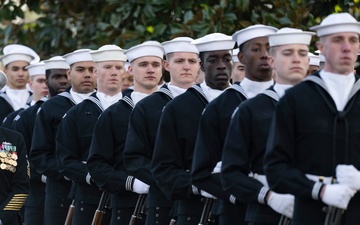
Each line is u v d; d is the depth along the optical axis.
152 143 19.28
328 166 14.48
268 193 15.30
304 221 14.52
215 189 16.69
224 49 18.16
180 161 18.25
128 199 19.91
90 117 21.33
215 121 16.98
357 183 14.02
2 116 26.73
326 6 24.52
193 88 18.41
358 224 14.44
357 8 24.48
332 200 14.02
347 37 14.45
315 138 14.51
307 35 15.75
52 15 29.92
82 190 21.14
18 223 17.20
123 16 26.84
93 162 20.19
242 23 24.61
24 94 27.03
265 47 16.89
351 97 14.59
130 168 19.17
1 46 29.67
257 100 15.95
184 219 18.03
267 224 15.77
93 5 29.16
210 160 16.95
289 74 15.73
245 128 15.84
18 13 29.38
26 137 24.02
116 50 21.22
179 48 19.41
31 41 29.70
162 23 26.14
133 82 22.41
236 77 20.48
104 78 21.30
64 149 21.34
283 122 14.59
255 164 15.93
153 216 18.91
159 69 20.41
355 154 14.53
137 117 19.31
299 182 14.30
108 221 20.77
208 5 26.11
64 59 23.89
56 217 22.42
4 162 16.95
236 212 16.84
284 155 14.59
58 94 23.02
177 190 17.88
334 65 14.52
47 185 22.62
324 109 14.53
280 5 24.27
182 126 18.20
